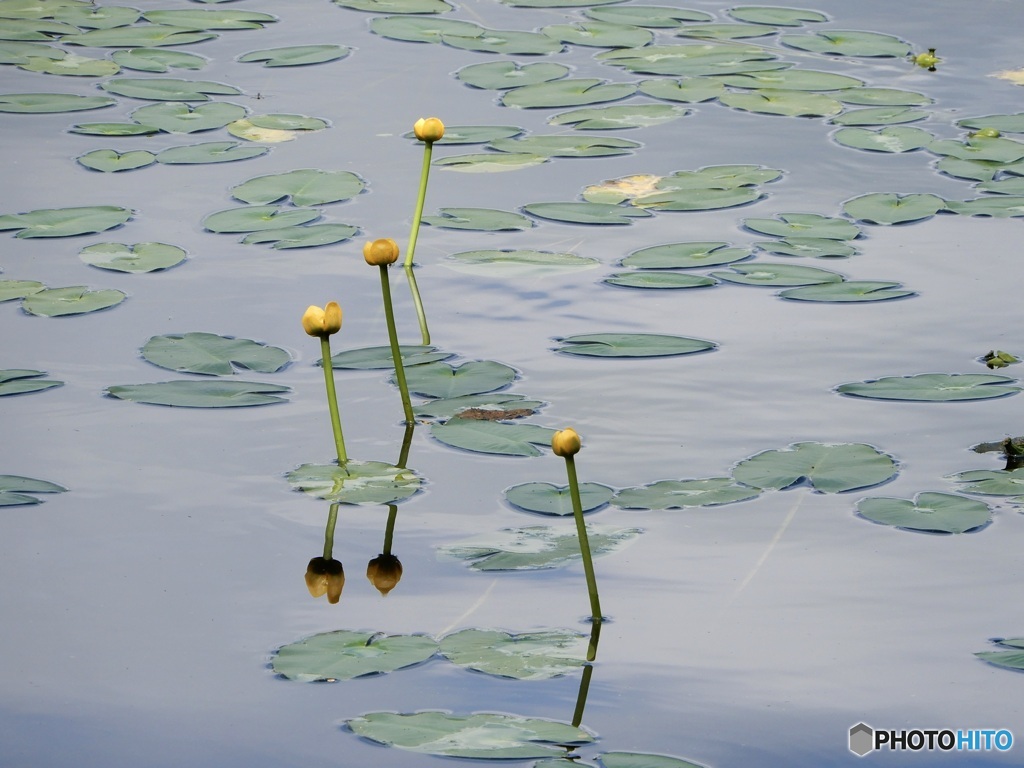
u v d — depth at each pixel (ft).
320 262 23.03
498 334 20.38
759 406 18.04
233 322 20.63
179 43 36.60
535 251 23.50
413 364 19.29
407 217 24.98
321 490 15.96
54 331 20.20
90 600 13.78
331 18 39.34
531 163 27.78
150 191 26.27
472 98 32.24
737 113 31.32
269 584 14.07
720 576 14.16
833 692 12.23
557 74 34.17
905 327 20.51
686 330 20.45
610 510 15.48
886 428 17.38
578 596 13.83
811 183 26.84
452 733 11.50
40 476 16.22
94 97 31.99
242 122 30.14
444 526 15.17
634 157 28.37
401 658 12.67
